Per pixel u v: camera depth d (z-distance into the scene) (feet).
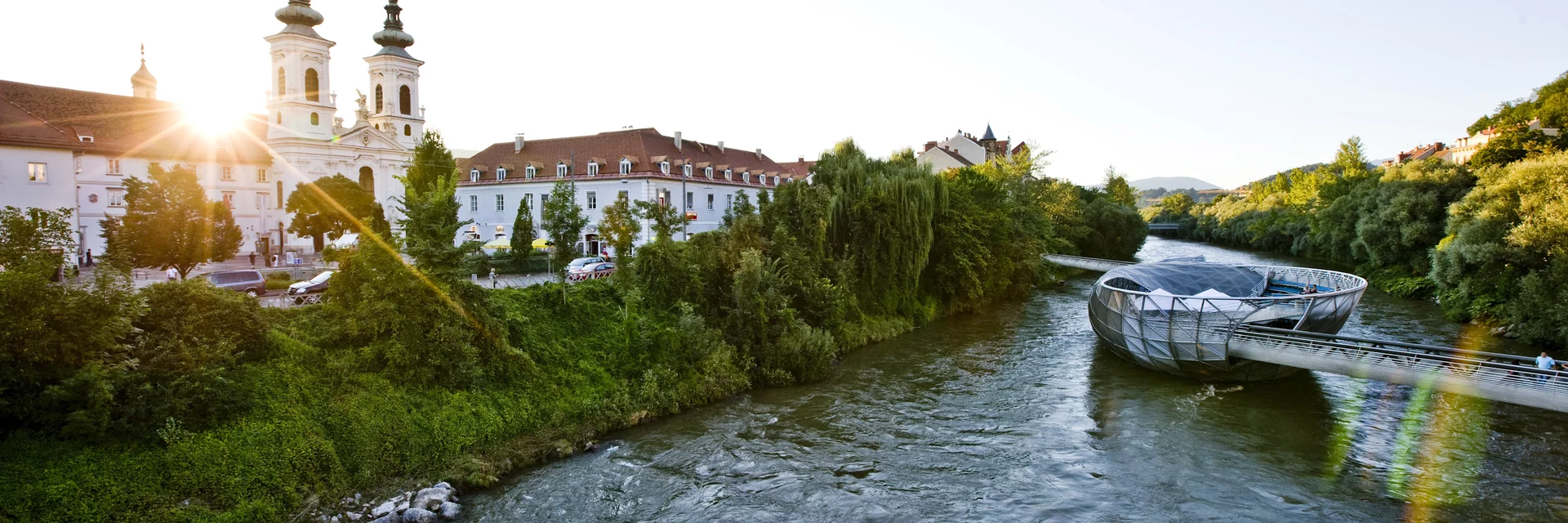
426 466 61.11
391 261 68.44
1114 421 76.33
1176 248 362.33
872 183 132.67
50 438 49.03
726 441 71.26
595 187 197.26
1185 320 86.53
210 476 51.16
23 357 50.16
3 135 121.90
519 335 79.66
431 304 68.64
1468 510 55.11
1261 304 86.53
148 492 48.49
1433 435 70.23
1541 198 116.57
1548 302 104.99
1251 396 83.71
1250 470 63.26
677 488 60.54
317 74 184.75
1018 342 117.50
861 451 68.85
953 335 124.16
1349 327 124.57
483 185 207.41
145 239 92.99
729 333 94.94
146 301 58.34
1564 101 237.66
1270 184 456.86
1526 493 57.57
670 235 103.86
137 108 167.53
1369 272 201.26
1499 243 121.80
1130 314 92.68
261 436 55.47
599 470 63.98
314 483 55.01
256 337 63.67
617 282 98.73
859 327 117.70
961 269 144.46
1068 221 250.57
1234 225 385.09
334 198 154.71
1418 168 183.73
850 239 128.77
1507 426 71.92
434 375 67.97
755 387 90.12
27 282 50.42
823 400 84.64
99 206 146.61
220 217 106.83
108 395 49.34
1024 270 174.91
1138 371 96.58
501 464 62.80
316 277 105.19
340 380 64.39
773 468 64.69
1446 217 170.71
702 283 100.42
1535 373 66.54
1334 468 63.26
